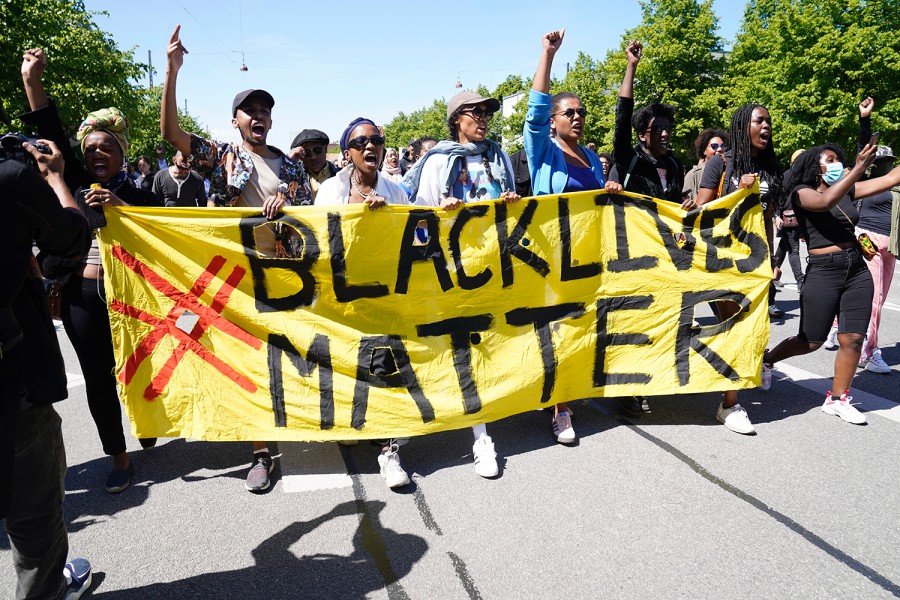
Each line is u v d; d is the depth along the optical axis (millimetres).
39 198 1740
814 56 21328
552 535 2670
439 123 64812
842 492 2994
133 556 2564
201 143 3389
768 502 2910
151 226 3031
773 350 4316
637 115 4227
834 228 3820
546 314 3592
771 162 4102
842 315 3840
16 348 1747
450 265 3414
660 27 24453
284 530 2742
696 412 4023
